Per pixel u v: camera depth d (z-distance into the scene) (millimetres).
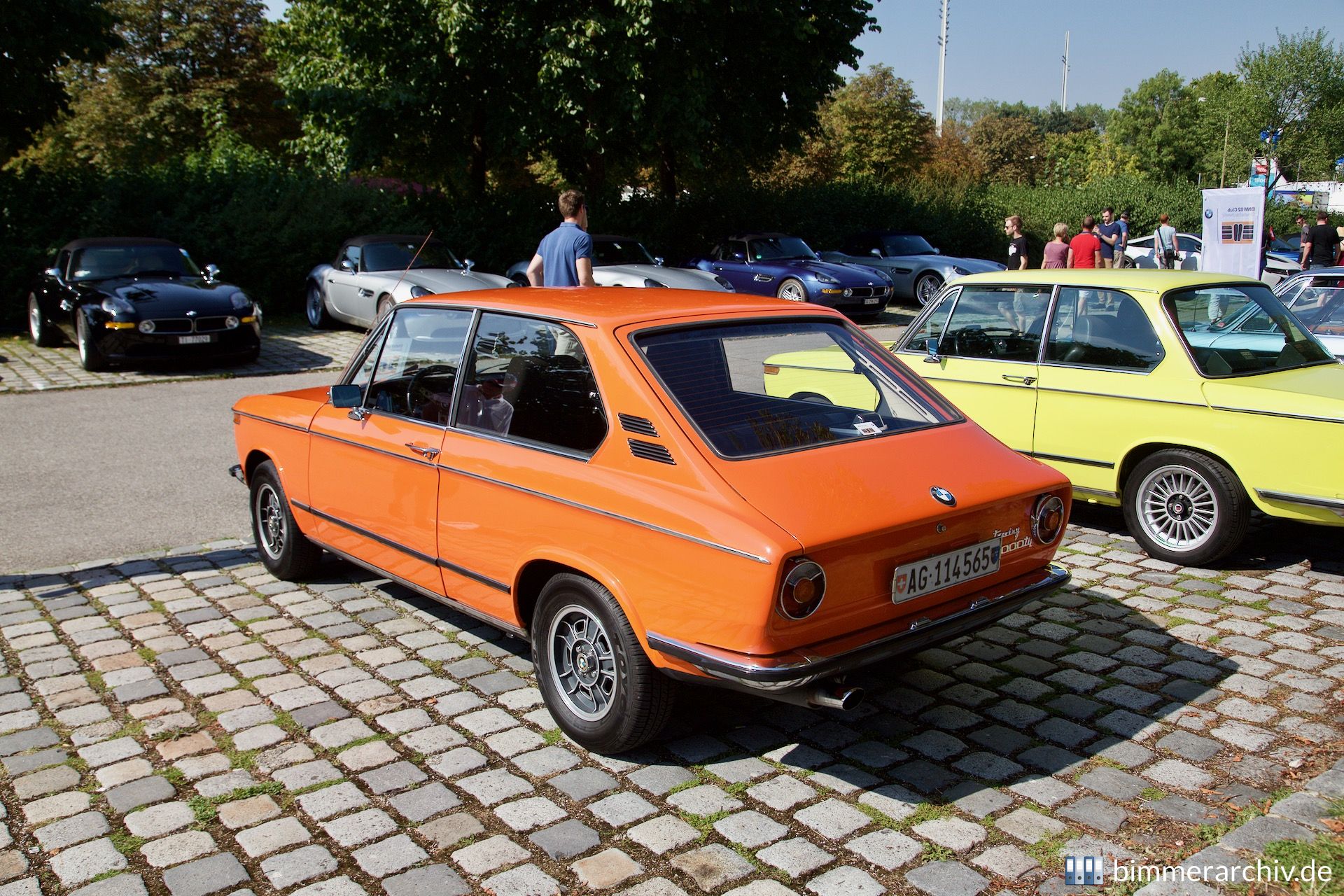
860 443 3713
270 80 36656
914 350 7207
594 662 3730
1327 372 5930
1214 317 6078
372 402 4863
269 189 19328
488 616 4227
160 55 36906
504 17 18094
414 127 20500
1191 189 33875
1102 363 6168
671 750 3805
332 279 16266
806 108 21844
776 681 3131
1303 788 3461
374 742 3850
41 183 17594
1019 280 6715
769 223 24469
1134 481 6023
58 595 5461
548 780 3574
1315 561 5910
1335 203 46812
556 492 3705
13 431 9508
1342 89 46656
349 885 2973
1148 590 5484
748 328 4043
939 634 3498
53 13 17234
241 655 4664
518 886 2969
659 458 3467
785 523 3188
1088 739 3855
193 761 3711
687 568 3277
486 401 4191
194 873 3035
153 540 6430
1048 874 3008
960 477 3695
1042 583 3885
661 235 22547
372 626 5020
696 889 2945
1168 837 3191
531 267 7984
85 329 12352
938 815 3334
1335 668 4457
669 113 19391
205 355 12508
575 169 22531
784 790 3502
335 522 5055
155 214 18188
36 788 3537
